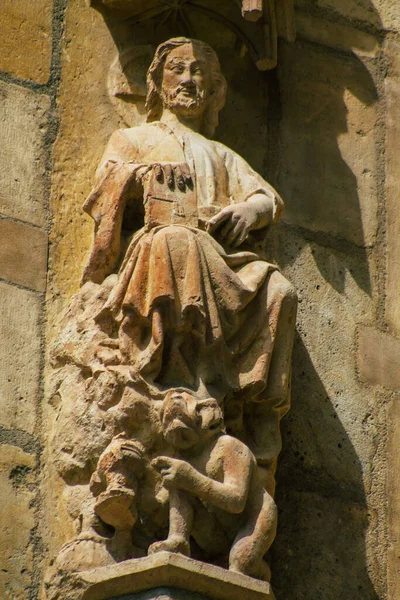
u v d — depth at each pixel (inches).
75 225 441.1
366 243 478.0
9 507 401.7
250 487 392.8
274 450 409.4
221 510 389.7
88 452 399.5
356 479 445.4
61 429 406.3
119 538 387.5
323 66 496.1
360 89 498.9
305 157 481.4
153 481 389.7
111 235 414.9
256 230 427.2
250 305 409.7
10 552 397.7
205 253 404.5
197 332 397.7
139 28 472.1
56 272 432.8
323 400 450.6
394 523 444.8
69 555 385.1
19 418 411.5
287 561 426.0
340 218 477.7
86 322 413.7
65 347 414.6
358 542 437.4
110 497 382.3
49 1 465.1
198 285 396.2
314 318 460.1
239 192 434.0
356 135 491.8
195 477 382.9
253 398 408.5
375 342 466.3
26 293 426.0
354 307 467.8
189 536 386.6
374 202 485.1
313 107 489.4
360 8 510.3
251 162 474.0
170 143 433.7
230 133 474.6
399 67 508.4
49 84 455.2
